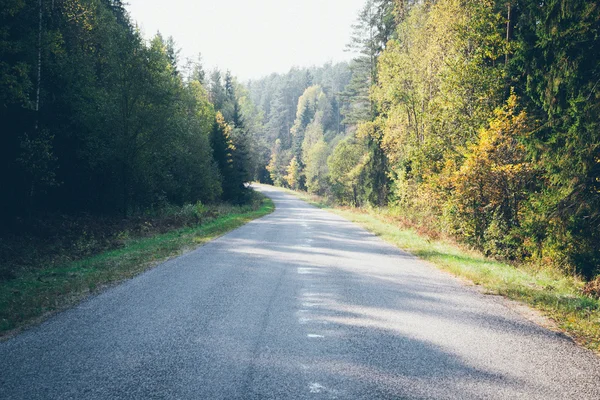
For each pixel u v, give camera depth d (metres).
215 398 3.57
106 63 23.09
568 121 13.10
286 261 11.34
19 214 15.98
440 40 21.08
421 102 24.45
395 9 33.31
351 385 3.86
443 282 8.92
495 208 16.30
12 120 15.61
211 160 42.88
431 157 20.27
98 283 8.42
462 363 4.45
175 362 4.38
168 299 7.14
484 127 17.58
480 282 8.92
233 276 9.20
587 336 5.48
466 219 16.97
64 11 21.08
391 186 35.53
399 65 25.59
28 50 16.92
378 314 6.31
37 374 4.07
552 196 13.43
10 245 12.46
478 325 5.86
